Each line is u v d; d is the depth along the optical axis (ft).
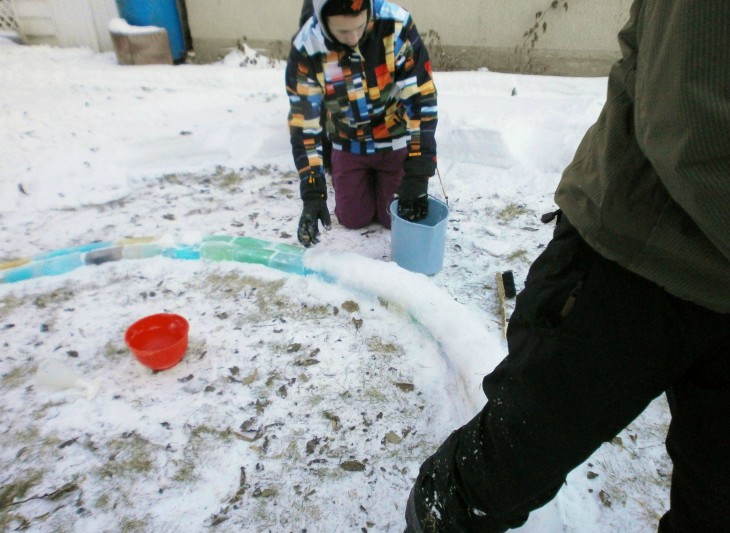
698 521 2.64
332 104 7.49
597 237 2.47
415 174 7.16
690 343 2.39
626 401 2.60
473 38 13.69
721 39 1.79
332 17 6.04
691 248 2.16
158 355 5.74
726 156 1.84
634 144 2.34
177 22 15.58
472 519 3.24
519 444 2.79
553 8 12.71
